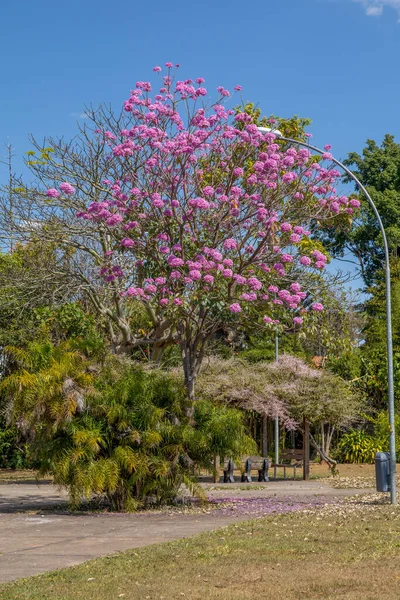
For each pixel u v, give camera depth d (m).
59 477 14.35
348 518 13.16
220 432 15.66
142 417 14.95
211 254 15.20
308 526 12.19
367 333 34.56
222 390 21.73
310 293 17.34
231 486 20.52
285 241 16.14
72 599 7.42
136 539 11.36
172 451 14.97
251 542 10.59
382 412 30.56
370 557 9.26
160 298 16.28
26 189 23.23
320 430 29.75
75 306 25.55
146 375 15.68
